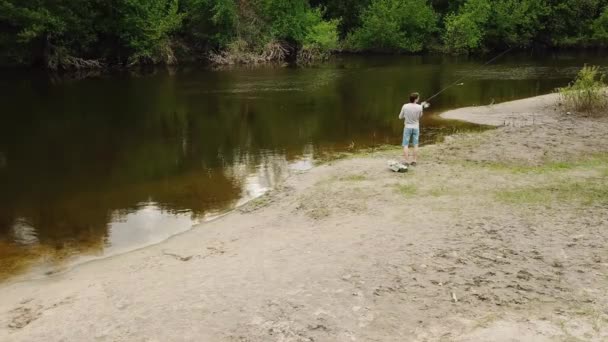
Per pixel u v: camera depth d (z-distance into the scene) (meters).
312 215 9.63
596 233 7.98
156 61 38.78
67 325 6.22
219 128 18.73
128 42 37.53
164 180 12.85
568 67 37.16
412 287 6.57
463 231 8.28
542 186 10.46
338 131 18.05
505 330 5.53
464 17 47.12
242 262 7.70
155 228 9.82
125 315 6.35
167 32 39.88
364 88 28.02
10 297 7.14
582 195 9.80
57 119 20.20
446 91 26.86
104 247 9.02
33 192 12.04
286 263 7.53
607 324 5.56
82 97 25.03
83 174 13.41
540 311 5.88
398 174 11.79
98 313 6.46
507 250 7.50
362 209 9.65
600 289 6.31
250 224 9.52
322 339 5.59
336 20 45.81
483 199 9.78
